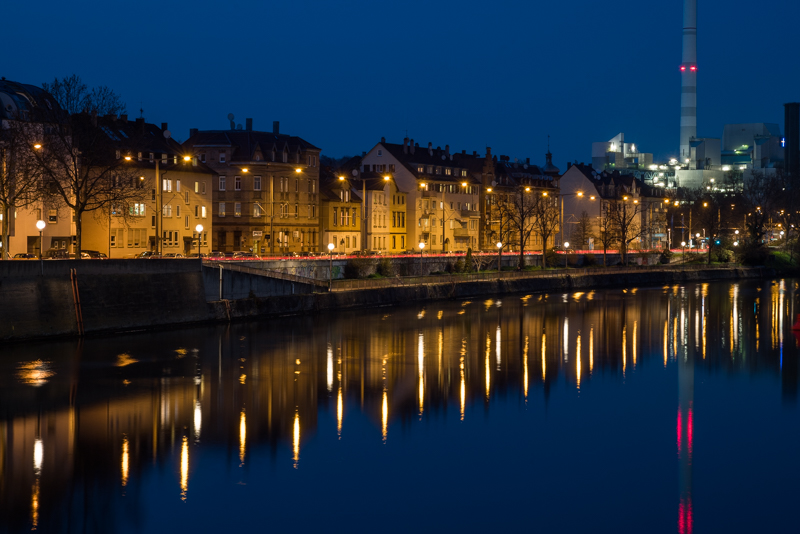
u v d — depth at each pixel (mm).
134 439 56750
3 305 79750
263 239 147125
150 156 127062
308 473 51688
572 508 47594
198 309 97062
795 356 91062
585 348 93875
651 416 65812
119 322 89062
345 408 65625
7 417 60656
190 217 134625
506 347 93000
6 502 46406
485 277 144125
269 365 79438
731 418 65562
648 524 45906
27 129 99625
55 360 76500
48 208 112000
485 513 46656
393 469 52750
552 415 65500
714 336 104250
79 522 44250
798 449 58125
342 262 127938
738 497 49531
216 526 44156
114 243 121312
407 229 185250
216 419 61750
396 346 91250
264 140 151250
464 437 59438
